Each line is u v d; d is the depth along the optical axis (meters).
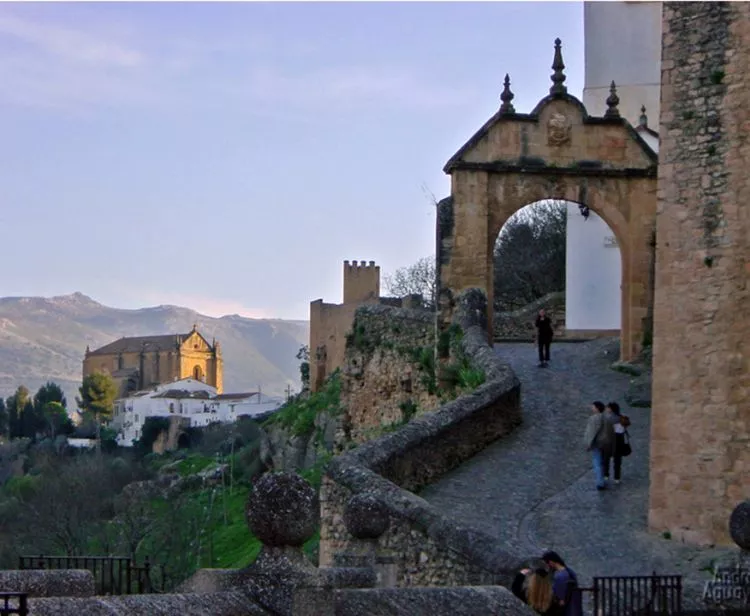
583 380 38.38
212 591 13.04
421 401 41.59
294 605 12.91
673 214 26.36
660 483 26.06
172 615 12.30
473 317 38.69
